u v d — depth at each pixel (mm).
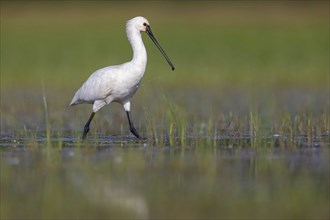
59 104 28531
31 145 18422
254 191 13297
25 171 15000
